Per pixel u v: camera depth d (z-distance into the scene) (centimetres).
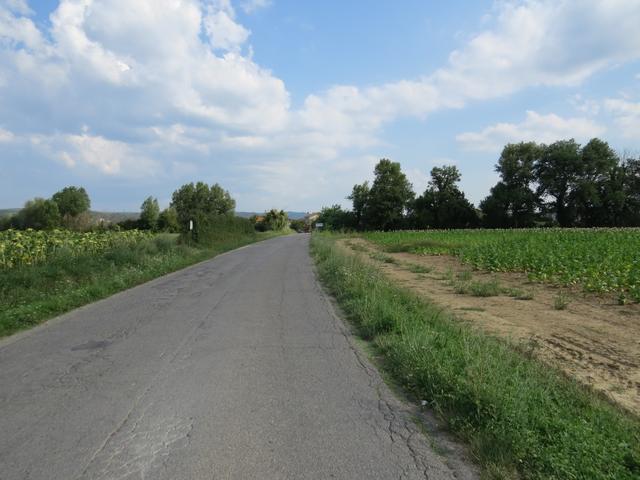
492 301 1072
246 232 5366
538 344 689
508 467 342
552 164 8006
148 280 1689
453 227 8731
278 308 1043
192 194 11119
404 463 363
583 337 737
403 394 513
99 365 652
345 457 375
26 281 1309
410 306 909
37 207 6291
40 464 376
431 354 554
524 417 389
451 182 8944
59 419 467
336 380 561
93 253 2005
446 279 1476
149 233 2983
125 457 384
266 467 362
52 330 902
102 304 1189
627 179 7675
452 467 356
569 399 450
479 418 409
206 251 2978
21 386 574
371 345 720
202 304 1127
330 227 9300
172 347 734
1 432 441
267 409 477
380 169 9181
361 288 1112
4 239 1681
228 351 699
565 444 347
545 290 1223
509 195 8062
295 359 650
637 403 471
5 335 877
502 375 469
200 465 367
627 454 339
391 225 9175
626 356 632
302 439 408
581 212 7975
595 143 7775
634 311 945
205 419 455
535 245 2106
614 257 1516
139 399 514
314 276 1655
